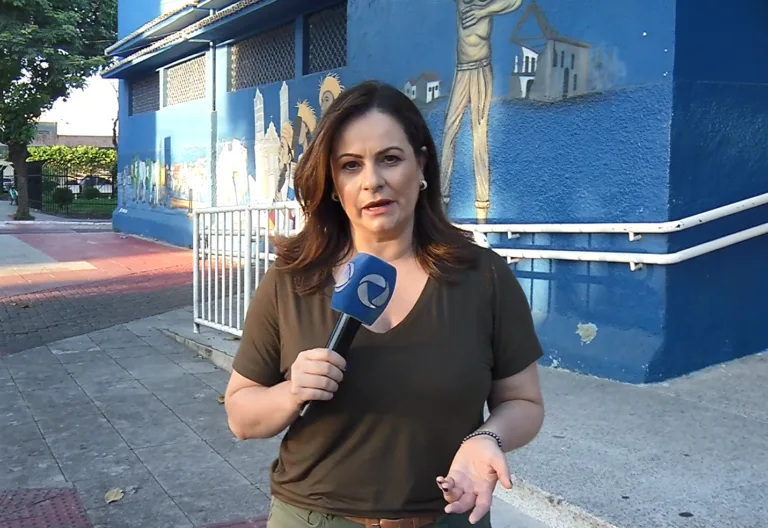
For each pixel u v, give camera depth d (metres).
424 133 1.98
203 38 13.95
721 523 3.45
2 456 4.92
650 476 3.95
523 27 6.31
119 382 6.58
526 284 6.29
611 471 4.02
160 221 17.48
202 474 4.62
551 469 4.07
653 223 5.36
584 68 5.83
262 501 4.26
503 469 1.69
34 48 22.66
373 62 8.42
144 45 17.52
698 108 5.39
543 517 3.80
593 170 5.80
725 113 5.48
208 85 14.61
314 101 11.17
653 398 5.18
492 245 6.64
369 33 8.47
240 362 1.98
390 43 8.10
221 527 3.95
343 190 1.92
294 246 2.02
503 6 6.49
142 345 7.91
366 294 1.76
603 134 5.72
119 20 19.67
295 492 1.92
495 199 6.64
